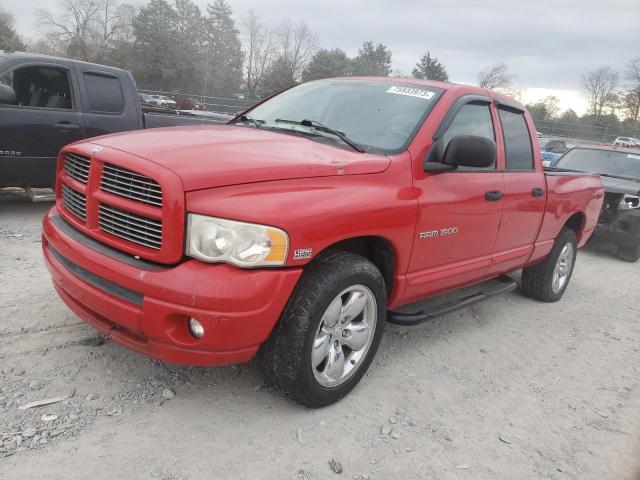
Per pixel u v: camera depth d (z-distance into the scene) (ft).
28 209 23.79
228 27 182.29
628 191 27.50
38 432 8.93
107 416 9.57
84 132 23.06
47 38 206.80
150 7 185.78
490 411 11.42
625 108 240.12
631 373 14.24
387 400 11.28
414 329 15.17
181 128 11.98
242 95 172.96
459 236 12.82
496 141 14.39
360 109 12.91
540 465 9.84
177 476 8.39
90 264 9.32
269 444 9.38
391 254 11.30
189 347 8.80
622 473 9.91
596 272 25.31
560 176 17.58
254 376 11.37
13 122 21.03
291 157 9.96
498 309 17.90
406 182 11.24
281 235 8.80
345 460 9.26
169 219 8.50
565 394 12.62
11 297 13.79
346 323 10.55
